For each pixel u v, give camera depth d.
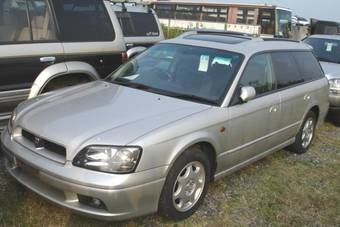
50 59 5.39
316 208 4.70
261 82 5.04
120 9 8.95
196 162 4.03
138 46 9.13
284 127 5.56
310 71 6.37
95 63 5.94
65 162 3.47
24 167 3.73
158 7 24.83
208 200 4.52
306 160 6.15
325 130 8.16
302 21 31.62
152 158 3.56
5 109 5.09
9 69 5.02
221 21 23.11
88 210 3.46
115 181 3.38
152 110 4.04
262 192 4.89
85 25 5.86
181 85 4.63
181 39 5.41
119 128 3.63
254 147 4.95
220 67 4.75
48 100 4.32
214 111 4.25
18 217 3.79
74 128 3.64
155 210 3.74
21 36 5.16
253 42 5.26
